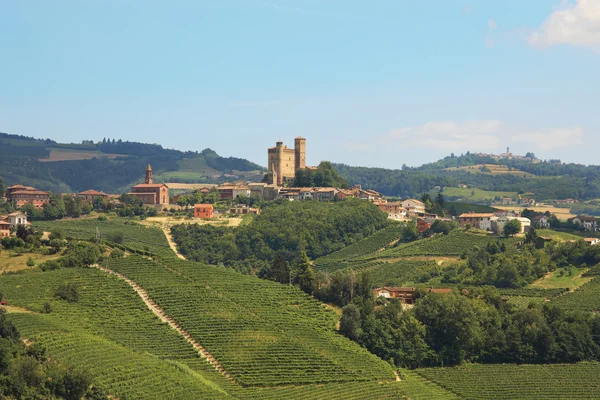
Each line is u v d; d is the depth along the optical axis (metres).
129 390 187.75
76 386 172.88
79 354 198.62
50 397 168.88
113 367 196.50
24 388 166.62
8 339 183.75
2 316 190.12
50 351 195.62
